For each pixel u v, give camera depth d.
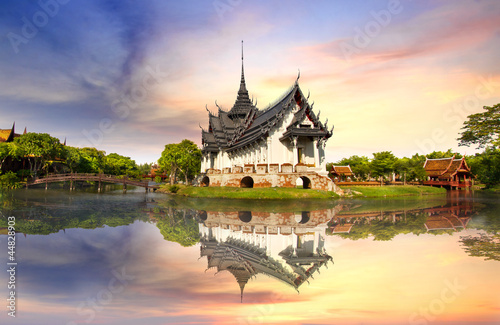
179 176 98.31
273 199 37.91
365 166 81.00
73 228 19.00
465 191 57.38
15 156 67.75
